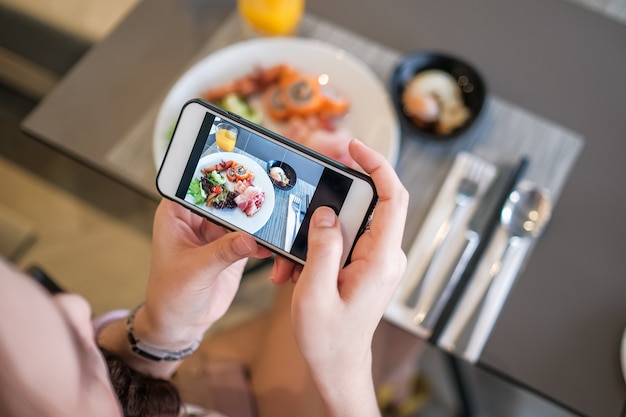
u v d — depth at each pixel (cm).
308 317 49
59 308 35
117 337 69
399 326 76
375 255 52
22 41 128
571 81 93
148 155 85
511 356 75
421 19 97
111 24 126
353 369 53
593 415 73
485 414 121
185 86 88
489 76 93
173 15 96
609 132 89
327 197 54
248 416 92
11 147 152
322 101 87
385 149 84
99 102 88
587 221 83
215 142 55
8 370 29
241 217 56
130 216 147
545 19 97
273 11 89
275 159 55
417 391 120
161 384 65
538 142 88
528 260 80
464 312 76
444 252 80
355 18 97
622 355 74
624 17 101
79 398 35
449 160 87
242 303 138
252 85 89
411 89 89
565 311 78
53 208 147
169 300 61
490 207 82
